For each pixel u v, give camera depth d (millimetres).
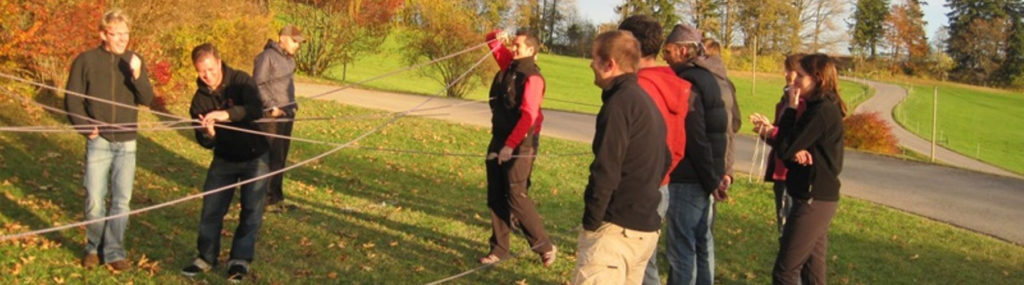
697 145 5207
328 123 15016
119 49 5527
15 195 7438
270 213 7699
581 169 12953
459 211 8773
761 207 10625
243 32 20562
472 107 23016
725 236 8672
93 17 13078
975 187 15227
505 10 65750
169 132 12000
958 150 39062
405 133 14695
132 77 5523
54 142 10188
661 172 4254
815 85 5234
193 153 10828
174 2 15375
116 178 5598
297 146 12195
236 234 5707
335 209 8219
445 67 31375
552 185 11016
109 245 5613
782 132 5309
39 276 5391
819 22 81312
